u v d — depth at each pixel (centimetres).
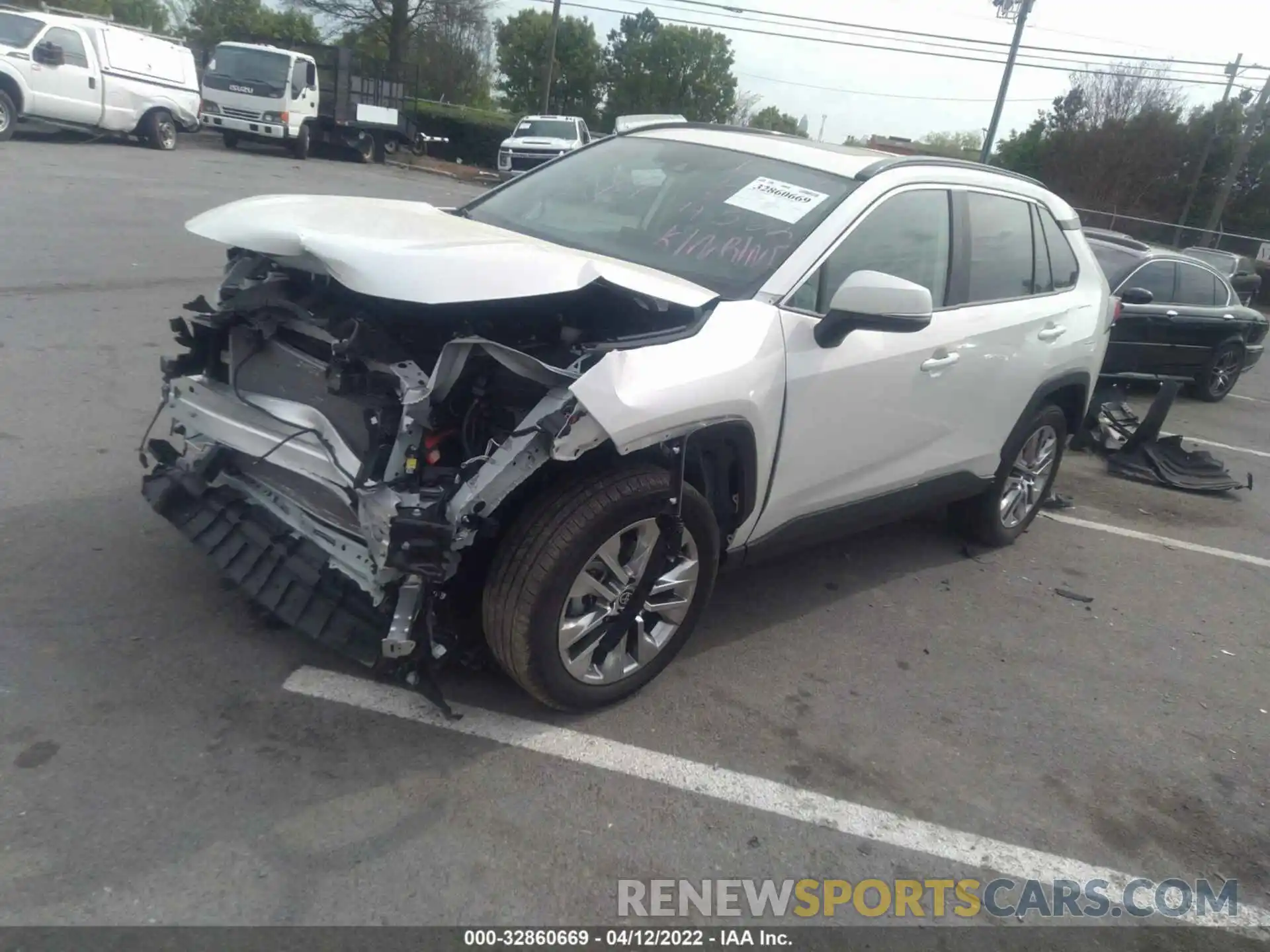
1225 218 3953
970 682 416
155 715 315
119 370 634
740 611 445
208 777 293
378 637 322
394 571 293
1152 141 3928
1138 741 391
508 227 425
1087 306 542
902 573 516
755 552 388
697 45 6431
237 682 336
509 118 3934
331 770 303
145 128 1944
